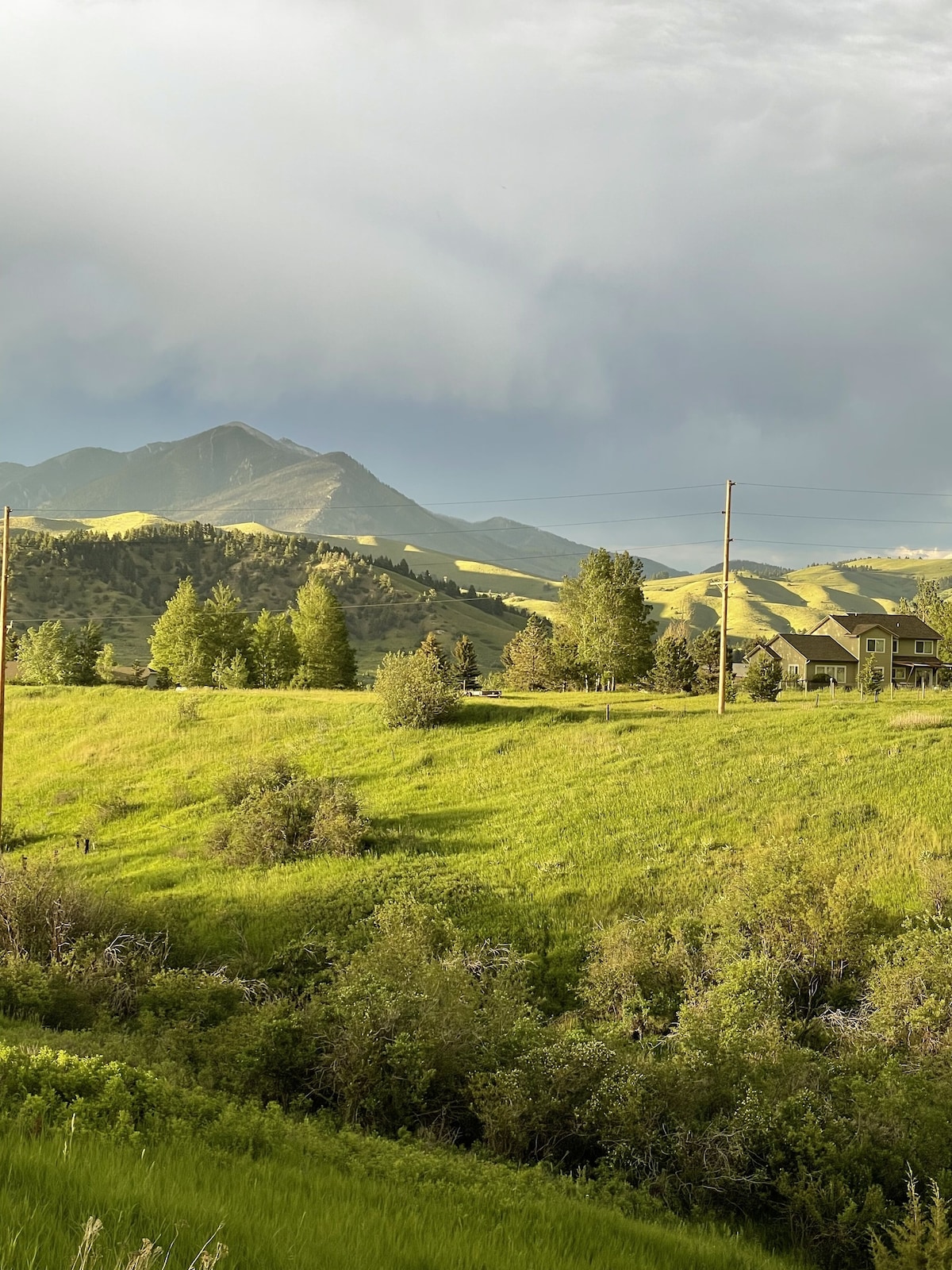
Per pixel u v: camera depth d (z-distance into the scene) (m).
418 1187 9.06
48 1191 5.41
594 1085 13.93
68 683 110.44
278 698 65.88
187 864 35.44
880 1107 12.79
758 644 113.94
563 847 32.94
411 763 47.62
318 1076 15.01
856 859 28.73
